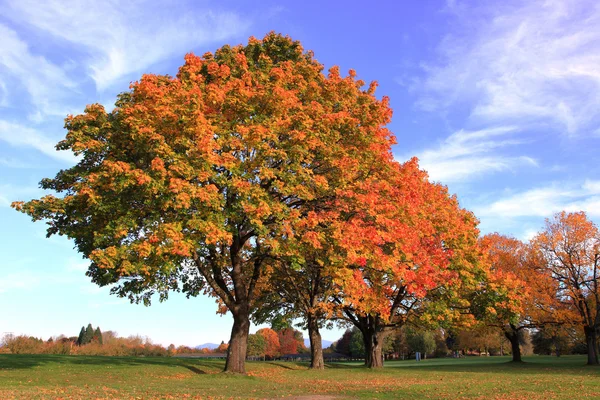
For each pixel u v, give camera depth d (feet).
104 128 62.34
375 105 73.20
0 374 61.11
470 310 110.52
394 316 104.73
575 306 129.49
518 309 105.70
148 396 44.70
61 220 63.05
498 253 141.18
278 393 51.31
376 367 101.76
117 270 53.93
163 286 63.41
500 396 49.62
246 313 72.95
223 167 62.08
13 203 57.57
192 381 61.98
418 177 86.94
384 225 65.72
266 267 87.66
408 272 67.82
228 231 58.18
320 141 64.28
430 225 82.79
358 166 66.64
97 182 55.88
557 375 82.12
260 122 62.59
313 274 87.10
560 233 131.13
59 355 96.63
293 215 59.67
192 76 65.51
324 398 47.47
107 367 75.46
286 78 69.92
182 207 53.67
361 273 68.95
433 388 58.34
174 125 58.44
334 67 78.02
